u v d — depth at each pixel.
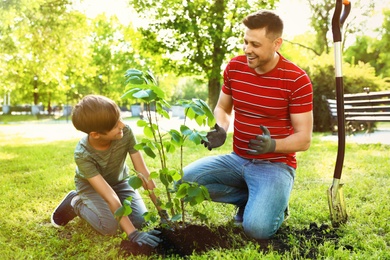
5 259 2.31
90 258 2.31
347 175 4.61
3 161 6.20
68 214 2.93
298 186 4.09
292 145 2.49
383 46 26.95
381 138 9.16
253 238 2.49
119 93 32.09
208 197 2.38
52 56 14.02
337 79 2.70
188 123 18.83
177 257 2.30
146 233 2.44
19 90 30.22
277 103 2.61
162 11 15.41
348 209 3.13
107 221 2.67
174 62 16.16
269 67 2.60
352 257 2.21
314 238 2.52
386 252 2.28
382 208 3.14
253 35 2.46
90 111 2.41
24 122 24.36
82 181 2.84
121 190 2.98
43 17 13.41
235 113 2.81
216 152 6.86
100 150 2.64
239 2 15.12
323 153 6.49
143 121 2.27
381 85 13.00
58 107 37.03
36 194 3.89
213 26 14.99
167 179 2.35
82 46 14.54
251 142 2.34
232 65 2.79
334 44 2.71
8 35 12.91
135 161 2.81
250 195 2.58
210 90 15.66
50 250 2.46
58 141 9.75
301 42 24.20
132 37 17.39
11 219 3.07
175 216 2.37
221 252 2.27
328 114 11.87
